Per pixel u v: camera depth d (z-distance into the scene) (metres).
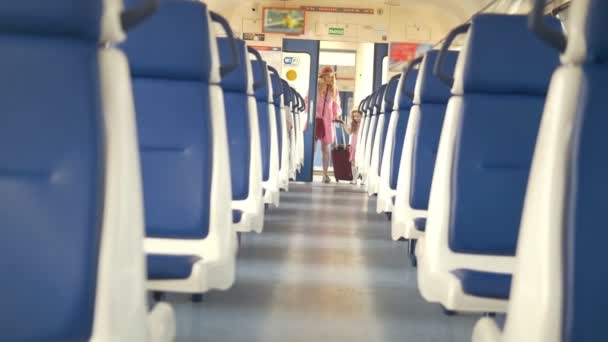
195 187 2.26
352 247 4.68
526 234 1.13
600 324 1.02
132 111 1.13
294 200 8.09
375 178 6.86
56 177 0.98
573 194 1.01
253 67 4.77
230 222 2.39
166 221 2.27
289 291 3.24
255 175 3.66
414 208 3.77
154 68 2.15
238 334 2.50
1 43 0.96
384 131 6.77
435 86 3.64
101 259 1.05
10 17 0.93
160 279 2.01
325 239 5.00
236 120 3.46
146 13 1.12
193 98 2.21
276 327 2.61
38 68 0.96
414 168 3.72
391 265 4.05
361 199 8.59
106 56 1.06
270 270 3.74
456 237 2.23
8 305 0.99
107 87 1.05
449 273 2.04
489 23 2.10
